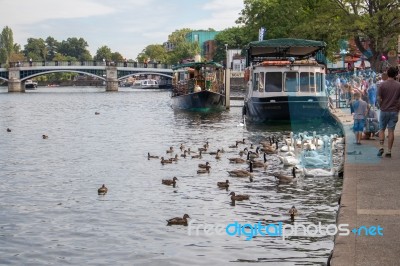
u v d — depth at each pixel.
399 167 18.53
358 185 15.76
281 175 23.52
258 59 54.00
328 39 70.19
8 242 16.06
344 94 51.56
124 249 15.25
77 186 23.94
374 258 9.96
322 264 13.66
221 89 76.44
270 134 42.69
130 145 39.19
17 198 21.66
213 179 24.70
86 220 18.25
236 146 35.88
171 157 32.06
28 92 186.38
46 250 15.34
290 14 82.94
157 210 19.33
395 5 68.69
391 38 69.00
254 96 47.38
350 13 72.06
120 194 22.08
